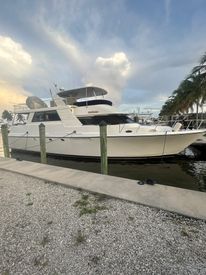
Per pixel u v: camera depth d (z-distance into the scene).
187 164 8.56
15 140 11.29
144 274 2.02
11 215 3.37
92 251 2.40
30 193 4.35
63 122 9.23
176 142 8.07
